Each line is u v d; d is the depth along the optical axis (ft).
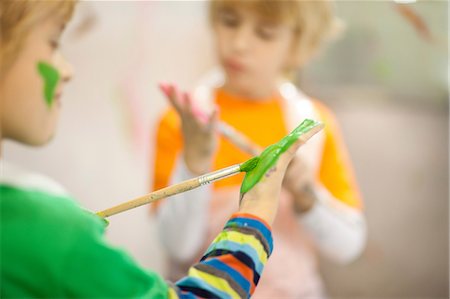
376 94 8.87
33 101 3.17
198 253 5.58
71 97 8.37
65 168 8.40
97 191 8.53
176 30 8.66
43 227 2.85
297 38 5.83
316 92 8.71
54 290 2.82
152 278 3.01
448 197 9.16
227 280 3.05
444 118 9.09
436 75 8.98
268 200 3.21
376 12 8.79
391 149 8.98
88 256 2.86
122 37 8.48
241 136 5.33
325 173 6.08
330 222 5.78
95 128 8.49
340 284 8.89
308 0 5.66
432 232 9.14
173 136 5.73
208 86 6.19
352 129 8.86
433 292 9.16
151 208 5.82
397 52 8.86
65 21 3.26
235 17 5.61
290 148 3.27
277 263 5.66
